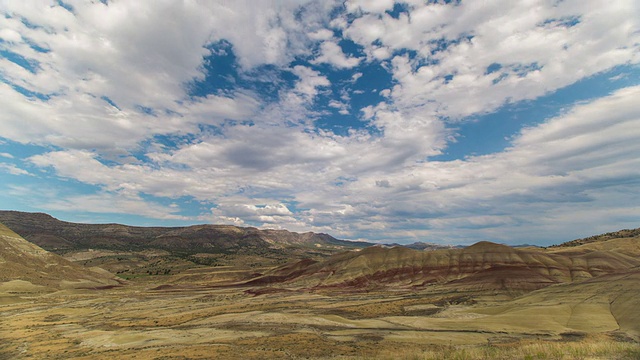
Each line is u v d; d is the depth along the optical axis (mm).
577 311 77625
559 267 147500
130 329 82375
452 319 87625
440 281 175875
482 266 176750
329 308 110875
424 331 72312
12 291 154250
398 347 56344
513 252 177000
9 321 97250
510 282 133375
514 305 94875
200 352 51812
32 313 113000
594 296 84438
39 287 169125
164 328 81938
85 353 57156
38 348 63188
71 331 81125
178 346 58938
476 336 66250
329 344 58469
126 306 129375
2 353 61125
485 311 95625
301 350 53531
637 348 31750
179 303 137125
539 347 35938
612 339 58312
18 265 182625
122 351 56781
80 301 143500
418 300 118875
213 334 70625
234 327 78000
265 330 73750
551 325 71125
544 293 98500
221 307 119062
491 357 33406
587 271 140250
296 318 87750
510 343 58094
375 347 56094
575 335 63906
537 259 159625
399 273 196375
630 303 74375
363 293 162500
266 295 162750
